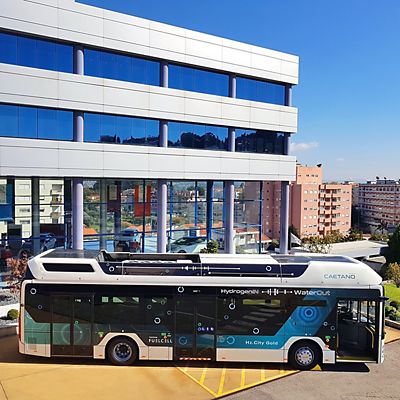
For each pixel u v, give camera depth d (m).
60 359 12.80
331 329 12.39
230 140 27.83
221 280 12.46
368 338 12.65
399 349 14.26
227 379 11.71
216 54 26.45
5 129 20.61
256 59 28.20
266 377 11.91
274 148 29.98
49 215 23.17
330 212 97.12
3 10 19.84
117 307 12.48
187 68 25.89
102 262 12.62
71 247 23.61
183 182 27.98
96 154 22.89
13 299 20.19
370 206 137.12
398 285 27.89
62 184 23.38
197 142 26.59
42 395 10.54
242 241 30.05
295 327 12.44
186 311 12.46
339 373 12.27
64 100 21.69
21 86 20.59
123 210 25.22
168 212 27.34
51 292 12.43
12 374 11.74
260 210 31.08
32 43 20.94
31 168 21.16
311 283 12.48
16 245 22.39
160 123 25.12
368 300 12.37
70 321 12.43
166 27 24.48
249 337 12.41
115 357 12.48
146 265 12.62
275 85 29.75
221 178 27.42
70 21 21.50
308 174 98.50
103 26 22.44
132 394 10.68
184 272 12.53
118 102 23.23
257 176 29.02
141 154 24.31
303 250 43.16
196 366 12.55
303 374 12.16
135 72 24.00
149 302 12.47
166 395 10.67
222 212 29.17
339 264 12.67
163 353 12.45
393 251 39.78
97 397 10.48
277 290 12.45
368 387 11.39
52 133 21.78
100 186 24.38
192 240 28.56
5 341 14.37
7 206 22.09
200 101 26.14
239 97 28.11
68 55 21.95
